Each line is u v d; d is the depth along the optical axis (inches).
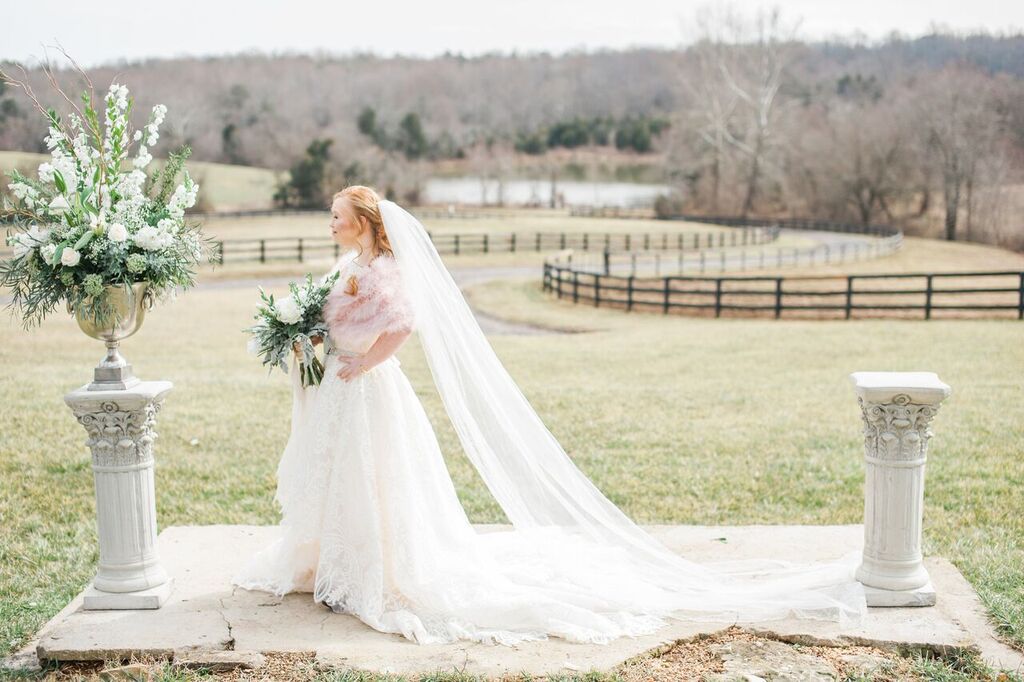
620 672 148.4
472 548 179.0
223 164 3378.4
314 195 2721.5
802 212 2827.3
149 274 166.4
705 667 150.6
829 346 602.2
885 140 2564.0
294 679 146.3
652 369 524.7
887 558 172.1
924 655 155.2
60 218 164.7
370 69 4500.5
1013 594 182.7
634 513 247.3
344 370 169.5
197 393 426.6
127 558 171.9
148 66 3644.2
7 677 151.6
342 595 169.5
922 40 3727.9
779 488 269.1
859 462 297.1
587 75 4692.4
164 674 146.5
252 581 183.0
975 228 2452.0
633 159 4552.2
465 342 179.0
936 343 595.2
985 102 2511.1
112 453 168.6
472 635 160.6
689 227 2159.2
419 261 172.2
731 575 188.5
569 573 179.3
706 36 2950.3
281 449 316.2
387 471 169.6
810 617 166.6
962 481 269.4
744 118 2876.5
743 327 745.0
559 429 349.7
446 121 4296.3
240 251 1321.4
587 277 1190.9
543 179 4082.2
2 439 321.4
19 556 214.5
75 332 709.9
